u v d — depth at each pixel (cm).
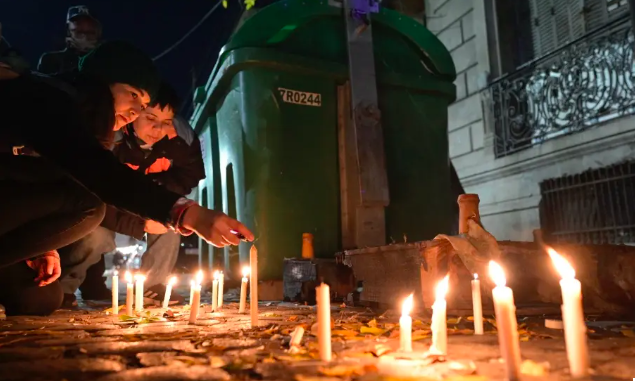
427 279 333
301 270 506
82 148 247
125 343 226
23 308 361
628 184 724
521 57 952
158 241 486
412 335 240
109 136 302
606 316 323
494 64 966
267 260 570
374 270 400
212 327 284
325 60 618
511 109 920
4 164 293
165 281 497
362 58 621
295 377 158
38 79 270
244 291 370
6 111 253
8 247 314
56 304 375
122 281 1130
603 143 758
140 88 309
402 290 358
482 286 331
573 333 147
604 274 342
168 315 354
